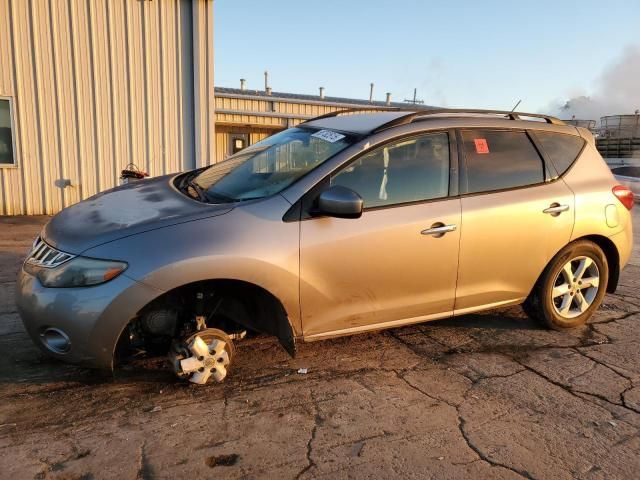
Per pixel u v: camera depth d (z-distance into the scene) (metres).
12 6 9.45
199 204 3.40
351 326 3.62
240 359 3.84
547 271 4.36
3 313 4.50
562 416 3.22
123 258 2.96
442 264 3.78
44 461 2.61
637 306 5.35
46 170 10.12
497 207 3.96
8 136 9.81
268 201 3.32
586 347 4.27
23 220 9.48
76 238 3.11
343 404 3.28
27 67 9.71
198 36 10.66
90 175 10.44
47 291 3.02
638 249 8.58
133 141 10.60
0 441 2.76
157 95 10.62
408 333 4.46
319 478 2.57
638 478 2.66
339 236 3.40
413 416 3.17
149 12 10.30
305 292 3.35
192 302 3.36
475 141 4.04
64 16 9.78
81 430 2.89
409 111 4.29
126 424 2.96
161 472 2.57
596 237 4.54
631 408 3.34
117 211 3.42
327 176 3.44
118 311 2.94
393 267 3.59
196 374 3.35
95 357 3.01
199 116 10.91
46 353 3.15
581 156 4.58
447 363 3.91
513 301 4.28
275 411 3.16
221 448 2.78
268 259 3.18
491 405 3.32
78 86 10.09
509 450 2.86
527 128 4.35
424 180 3.77
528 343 4.32
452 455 2.79
